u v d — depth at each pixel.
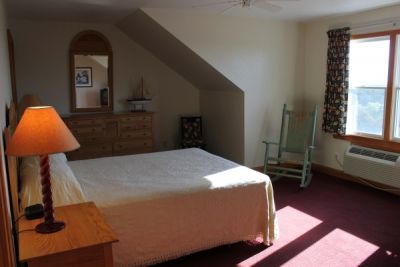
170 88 6.07
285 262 2.72
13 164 2.10
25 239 1.68
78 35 5.29
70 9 4.29
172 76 6.06
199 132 6.03
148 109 5.96
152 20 4.32
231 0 3.80
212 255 2.83
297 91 5.48
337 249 2.92
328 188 4.55
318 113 5.29
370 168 4.41
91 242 1.65
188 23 4.48
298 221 3.50
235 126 5.31
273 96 5.27
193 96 6.29
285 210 3.81
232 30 4.79
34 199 2.16
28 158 2.78
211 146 6.07
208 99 6.02
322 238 3.12
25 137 1.68
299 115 4.95
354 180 4.79
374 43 4.48
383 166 4.25
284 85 5.34
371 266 2.66
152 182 2.77
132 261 2.45
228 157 5.57
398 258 2.77
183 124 5.98
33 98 3.79
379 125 4.51
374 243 3.03
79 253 1.62
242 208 2.85
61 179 2.46
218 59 4.75
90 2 3.91
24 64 5.06
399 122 4.27
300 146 4.89
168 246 2.58
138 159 3.54
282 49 5.24
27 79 5.11
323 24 5.08
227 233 2.80
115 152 5.39
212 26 4.64
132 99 5.68
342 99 4.74
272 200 2.99
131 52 5.70
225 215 2.78
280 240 3.08
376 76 4.51
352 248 2.94
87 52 5.39
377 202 4.02
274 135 5.36
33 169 2.56
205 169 3.16
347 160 4.71
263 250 2.91
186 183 2.74
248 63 4.98
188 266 2.67
